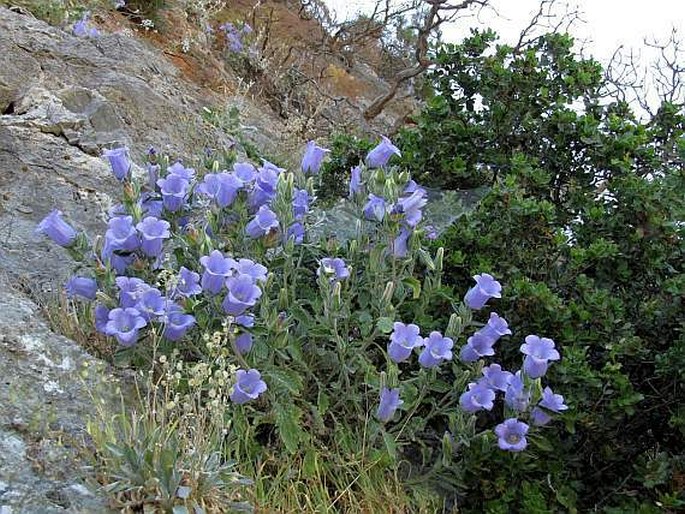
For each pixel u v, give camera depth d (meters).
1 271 0.79
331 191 1.07
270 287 0.71
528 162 0.90
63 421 0.59
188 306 0.64
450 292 0.78
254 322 0.67
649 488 0.71
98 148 1.07
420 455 0.77
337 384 0.71
